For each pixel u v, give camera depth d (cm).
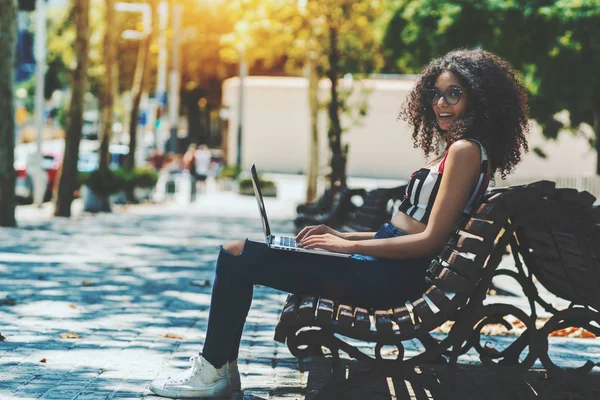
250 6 2612
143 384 543
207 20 5072
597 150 2456
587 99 2061
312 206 1598
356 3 2386
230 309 510
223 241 1723
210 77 6250
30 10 2480
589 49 1973
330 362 629
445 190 477
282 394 530
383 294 491
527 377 593
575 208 459
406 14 2138
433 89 503
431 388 475
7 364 590
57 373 568
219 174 4691
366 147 5275
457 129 489
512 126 496
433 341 582
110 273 1137
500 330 784
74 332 716
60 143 3644
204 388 513
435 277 479
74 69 2253
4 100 1850
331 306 476
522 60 2031
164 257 1372
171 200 3566
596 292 478
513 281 1100
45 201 2938
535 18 1969
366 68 2502
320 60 2506
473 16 2000
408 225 499
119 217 2400
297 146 5394
